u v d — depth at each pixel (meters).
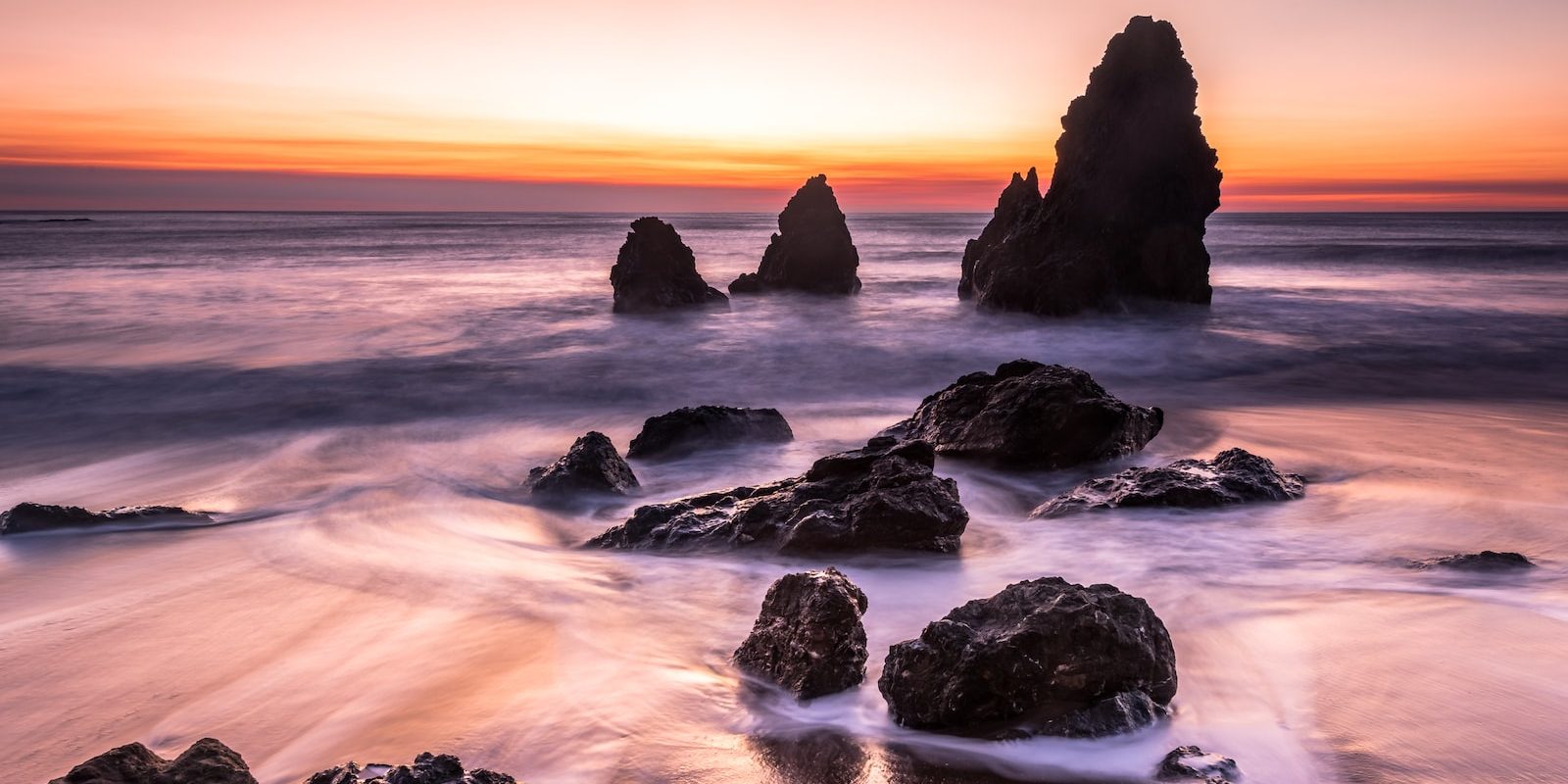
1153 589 10.78
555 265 71.25
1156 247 37.12
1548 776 6.59
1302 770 6.79
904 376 28.53
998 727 7.46
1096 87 37.34
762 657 8.82
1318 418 21.73
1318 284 52.41
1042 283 36.69
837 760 7.23
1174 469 14.69
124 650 9.68
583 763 7.30
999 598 8.37
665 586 11.36
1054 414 16.31
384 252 86.06
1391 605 9.93
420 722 8.05
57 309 41.28
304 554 12.81
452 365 29.83
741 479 16.81
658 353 31.89
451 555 12.80
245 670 9.19
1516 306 41.00
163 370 28.56
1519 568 10.69
